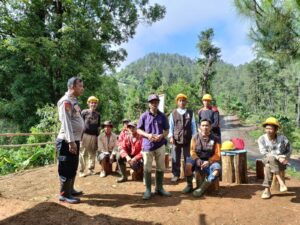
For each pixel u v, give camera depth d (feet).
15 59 56.34
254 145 107.86
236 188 20.30
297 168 57.88
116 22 71.05
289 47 30.86
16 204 14.88
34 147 37.37
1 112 57.52
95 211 15.78
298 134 106.83
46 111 46.42
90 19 62.39
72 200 17.07
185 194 18.94
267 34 30.60
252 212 15.83
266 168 18.22
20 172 26.43
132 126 22.16
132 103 123.44
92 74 59.93
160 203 17.15
